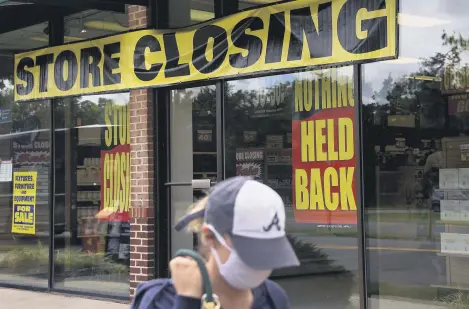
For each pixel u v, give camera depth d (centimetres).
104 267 847
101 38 818
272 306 213
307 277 666
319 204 661
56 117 903
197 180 727
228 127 727
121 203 834
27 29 932
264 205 180
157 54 762
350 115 638
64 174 897
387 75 629
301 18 640
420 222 633
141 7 791
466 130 629
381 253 627
